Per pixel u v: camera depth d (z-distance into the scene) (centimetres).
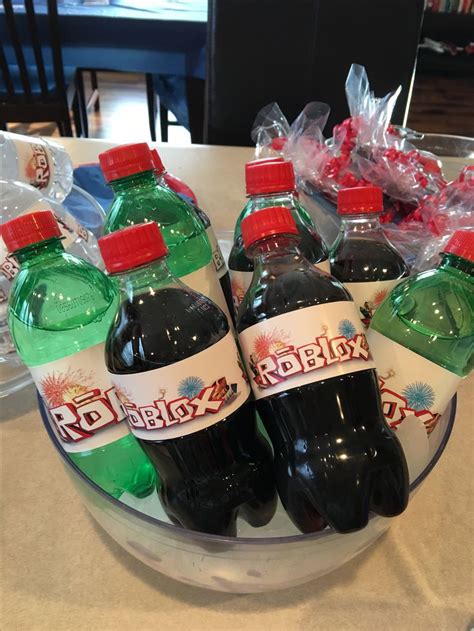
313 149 74
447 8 327
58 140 104
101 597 38
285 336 33
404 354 36
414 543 42
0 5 188
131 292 34
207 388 32
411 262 59
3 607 38
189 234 45
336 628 37
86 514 44
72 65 197
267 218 35
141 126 331
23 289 38
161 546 33
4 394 55
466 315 37
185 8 199
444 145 97
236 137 123
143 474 40
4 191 58
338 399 32
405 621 37
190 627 37
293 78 118
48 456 49
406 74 117
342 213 44
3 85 205
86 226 72
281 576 34
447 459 48
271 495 36
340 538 32
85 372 35
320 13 113
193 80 201
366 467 32
